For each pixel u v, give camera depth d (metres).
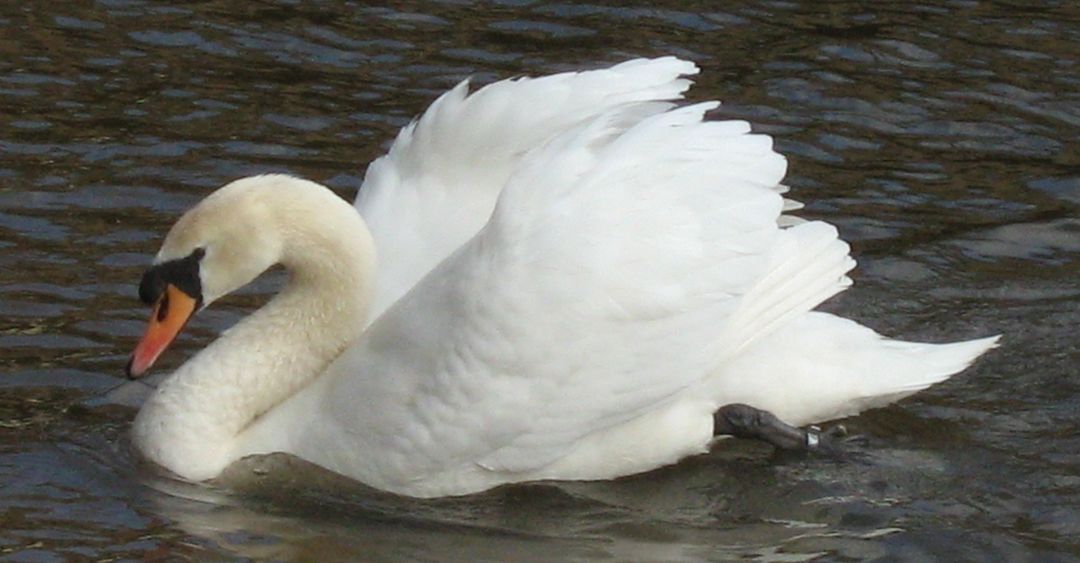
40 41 20.47
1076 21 21.78
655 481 13.66
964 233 17.19
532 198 13.19
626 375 13.22
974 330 15.59
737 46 20.91
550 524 13.04
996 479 13.59
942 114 19.48
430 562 12.39
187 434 13.59
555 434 13.28
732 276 13.28
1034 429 14.28
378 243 14.19
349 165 18.11
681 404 13.69
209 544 12.54
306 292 13.81
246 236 13.51
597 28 21.30
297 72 20.06
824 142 18.84
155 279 13.48
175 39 20.72
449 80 19.95
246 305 15.91
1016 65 20.59
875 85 20.06
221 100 19.34
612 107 13.71
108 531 12.63
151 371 14.80
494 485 13.51
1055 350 15.33
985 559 12.55
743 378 13.77
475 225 14.15
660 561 12.52
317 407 13.61
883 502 13.33
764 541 12.84
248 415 13.81
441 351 13.11
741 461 13.91
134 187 17.45
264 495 13.30
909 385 13.98
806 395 13.85
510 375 13.06
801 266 13.56
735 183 13.43
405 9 21.67
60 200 17.12
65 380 14.59
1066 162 18.61
